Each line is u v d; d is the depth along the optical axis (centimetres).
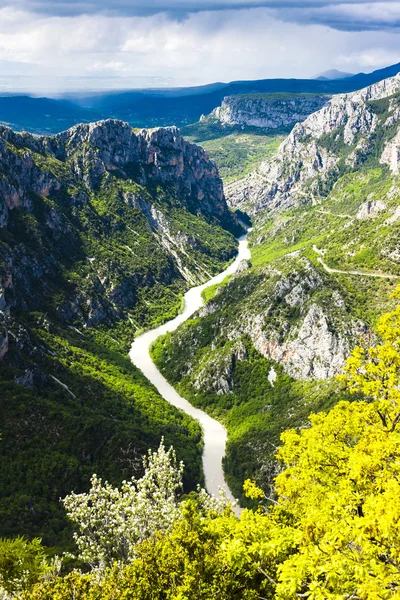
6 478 11675
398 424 4034
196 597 2934
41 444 13075
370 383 4131
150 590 3011
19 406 13925
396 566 2491
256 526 3216
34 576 3541
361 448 3534
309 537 2822
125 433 14400
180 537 3086
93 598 3002
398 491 2577
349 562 2423
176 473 4497
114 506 4031
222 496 4462
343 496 3112
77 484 12112
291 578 2534
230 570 3039
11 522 10100
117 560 3831
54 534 10031
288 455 4397
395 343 4194
